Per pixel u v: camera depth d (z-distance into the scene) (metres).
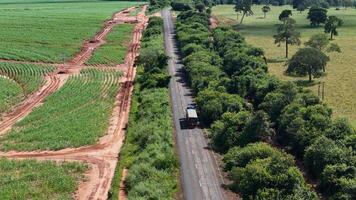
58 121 108.25
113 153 92.19
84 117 110.88
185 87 131.12
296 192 63.03
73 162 86.81
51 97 127.19
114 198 72.44
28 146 94.75
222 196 73.12
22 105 123.88
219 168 82.12
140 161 83.00
